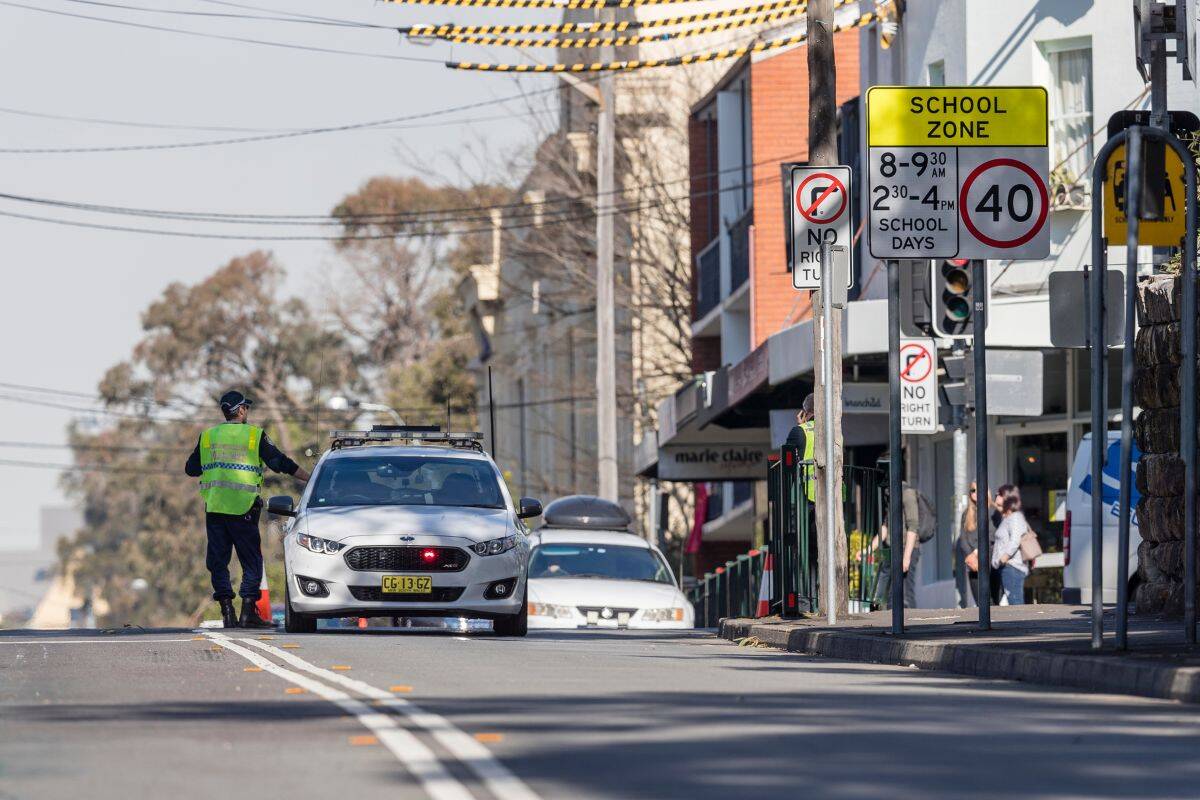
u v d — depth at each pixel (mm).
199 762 19469
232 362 193500
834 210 44219
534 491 149250
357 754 20062
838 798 17578
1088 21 65312
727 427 89562
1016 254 37781
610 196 90312
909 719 24125
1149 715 24781
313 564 45188
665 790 17938
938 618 44094
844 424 76750
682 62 71188
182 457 198500
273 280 194625
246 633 45750
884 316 63062
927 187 37812
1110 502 53000
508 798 17203
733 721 23688
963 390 52875
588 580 59250
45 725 22750
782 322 90625
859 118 82938
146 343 193500
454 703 25625
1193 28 55375
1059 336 35031
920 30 72188
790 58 93438
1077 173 65688
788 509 47656
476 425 178000
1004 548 57688
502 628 46969
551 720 23547
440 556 45469
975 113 37875
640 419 113562
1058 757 20500
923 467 76375
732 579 77438
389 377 188375
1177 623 40125
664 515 103562
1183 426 31141
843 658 37656
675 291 113812
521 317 155250
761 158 93125
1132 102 63344
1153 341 43500
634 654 38219
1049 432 67562
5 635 45656
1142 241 35656
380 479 48688
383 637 43000
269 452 50938
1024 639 34438
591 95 90562
